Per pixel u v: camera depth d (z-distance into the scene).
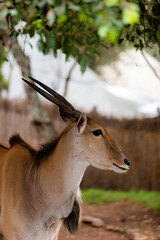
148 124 14.10
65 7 3.86
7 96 15.07
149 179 13.98
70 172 4.74
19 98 15.00
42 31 5.04
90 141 4.62
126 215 10.69
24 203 4.98
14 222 4.99
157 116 14.05
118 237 8.88
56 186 4.84
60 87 17.80
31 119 10.63
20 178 5.10
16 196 5.02
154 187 13.89
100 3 3.48
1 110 15.02
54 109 14.16
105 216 10.64
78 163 4.71
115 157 4.60
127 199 12.20
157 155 13.95
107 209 11.34
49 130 10.52
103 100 18.55
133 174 14.07
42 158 5.05
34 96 10.51
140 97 19.56
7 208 5.04
